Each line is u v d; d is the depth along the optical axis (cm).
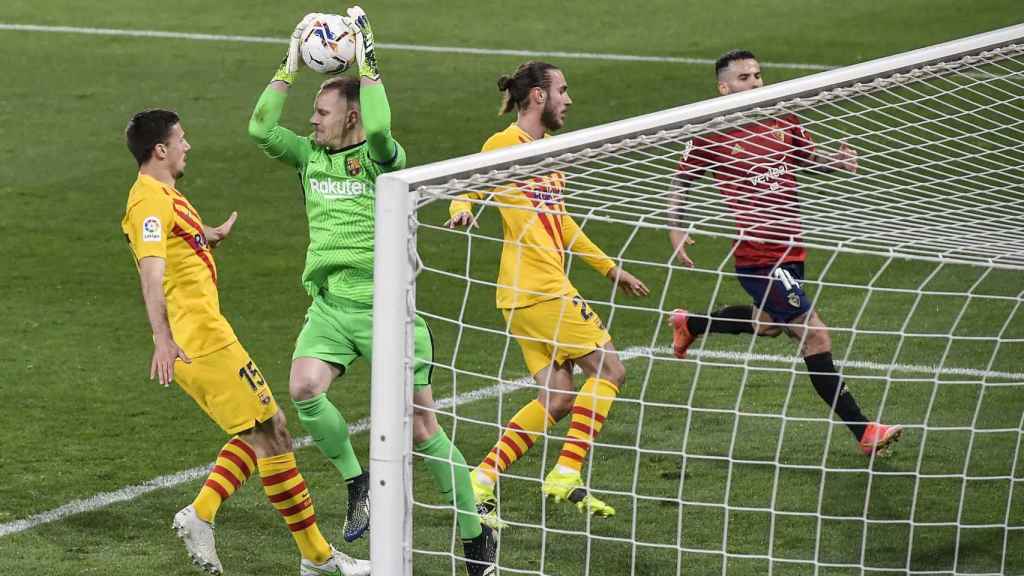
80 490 2297
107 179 4281
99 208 4031
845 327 3048
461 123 4831
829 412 2592
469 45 5850
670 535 2108
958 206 2309
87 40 5912
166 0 6588
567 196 1927
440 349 3031
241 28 6128
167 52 5734
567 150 1808
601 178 2214
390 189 1544
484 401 2717
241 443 1986
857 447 2427
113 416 2644
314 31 2050
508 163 1717
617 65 5522
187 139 4675
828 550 2047
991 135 3316
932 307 3169
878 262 3509
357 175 2002
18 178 4291
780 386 2730
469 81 5331
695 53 5666
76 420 2620
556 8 6425
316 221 2028
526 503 2245
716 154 2308
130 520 2186
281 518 2212
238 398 1950
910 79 2278
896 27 5903
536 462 2427
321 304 2031
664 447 2438
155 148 1959
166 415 2655
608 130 1859
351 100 2016
